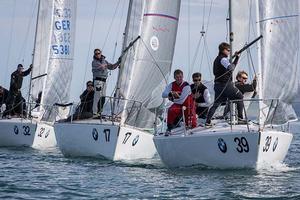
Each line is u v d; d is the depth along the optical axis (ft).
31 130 241.55
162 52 206.49
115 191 132.46
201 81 172.65
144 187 137.39
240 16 186.29
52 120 265.75
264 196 127.24
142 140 191.72
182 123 168.96
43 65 286.87
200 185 139.64
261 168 157.17
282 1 174.60
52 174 157.38
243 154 155.12
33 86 278.46
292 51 174.81
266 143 155.12
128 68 204.03
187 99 168.25
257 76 173.78
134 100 197.16
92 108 203.82
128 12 206.90
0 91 259.19
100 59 205.26
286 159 204.54
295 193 130.52
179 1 207.92
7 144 246.68
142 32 204.74
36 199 122.42
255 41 174.29
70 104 217.15
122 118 193.67
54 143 248.32
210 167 161.68
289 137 169.17
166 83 206.90
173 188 136.15
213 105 165.27
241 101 164.76
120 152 186.39
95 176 154.30
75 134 194.80
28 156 206.18
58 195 127.03
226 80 163.84
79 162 184.55
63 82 285.43
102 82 204.54
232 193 130.21
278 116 173.17
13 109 253.24
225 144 156.35
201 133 159.74
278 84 174.09
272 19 174.50
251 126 163.43
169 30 207.21
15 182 142.10
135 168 169.89
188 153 162.61
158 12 205.77
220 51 166.09
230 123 161.68
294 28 175.01
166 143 166.61
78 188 135.74
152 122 201.77
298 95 175.52
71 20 290.15
